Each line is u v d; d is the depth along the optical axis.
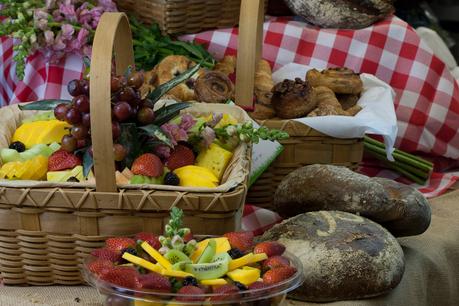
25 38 1.68
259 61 1.70
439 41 2.39
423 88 1.89
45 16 1.68
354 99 1.69
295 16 2.09
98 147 0.98
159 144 1.16
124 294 0.82
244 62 1.46
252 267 0.90
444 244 1.36
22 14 1.69
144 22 1.88
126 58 1.29
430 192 1.72
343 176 1.21
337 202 1.19
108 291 0.83
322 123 1.45
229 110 1.35
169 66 1.62
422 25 2.64
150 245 0.93
